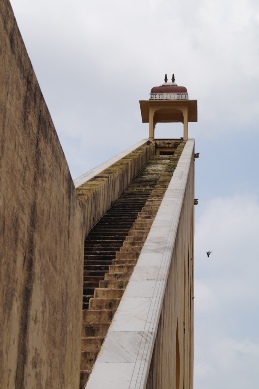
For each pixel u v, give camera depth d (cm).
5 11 350
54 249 471
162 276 785
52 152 463
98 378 557
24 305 388
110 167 1702
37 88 420
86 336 701
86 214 1185
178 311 1105
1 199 342
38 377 423
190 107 2797
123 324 659
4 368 348
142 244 1015
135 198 1600
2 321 344
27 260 395
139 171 2052
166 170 1697
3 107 346
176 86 2830
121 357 595
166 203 1202
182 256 1259
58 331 484
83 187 1312
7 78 354
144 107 2819
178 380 1215
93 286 890
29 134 399
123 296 727
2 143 344
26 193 392
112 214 1387
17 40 374
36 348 417
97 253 1048
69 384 531
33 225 409
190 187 1811
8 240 355
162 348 732
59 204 488
